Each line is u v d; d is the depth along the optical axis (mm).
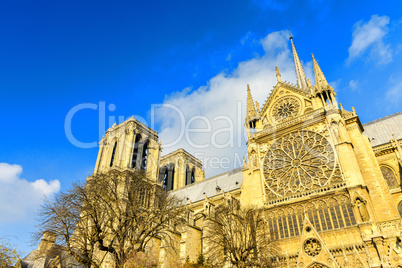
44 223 37844
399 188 54688
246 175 61906
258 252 47000
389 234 40656
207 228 62000
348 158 50375
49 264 47969
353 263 42312
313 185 52531
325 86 59750
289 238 49531
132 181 50656
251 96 72250
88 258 37188
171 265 54438
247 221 50781
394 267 38250
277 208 53438
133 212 43875
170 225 63688
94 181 44719
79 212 40719
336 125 54281
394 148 60688
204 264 54625
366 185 49188
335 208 48031
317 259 44281
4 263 28984
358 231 44281
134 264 36594
